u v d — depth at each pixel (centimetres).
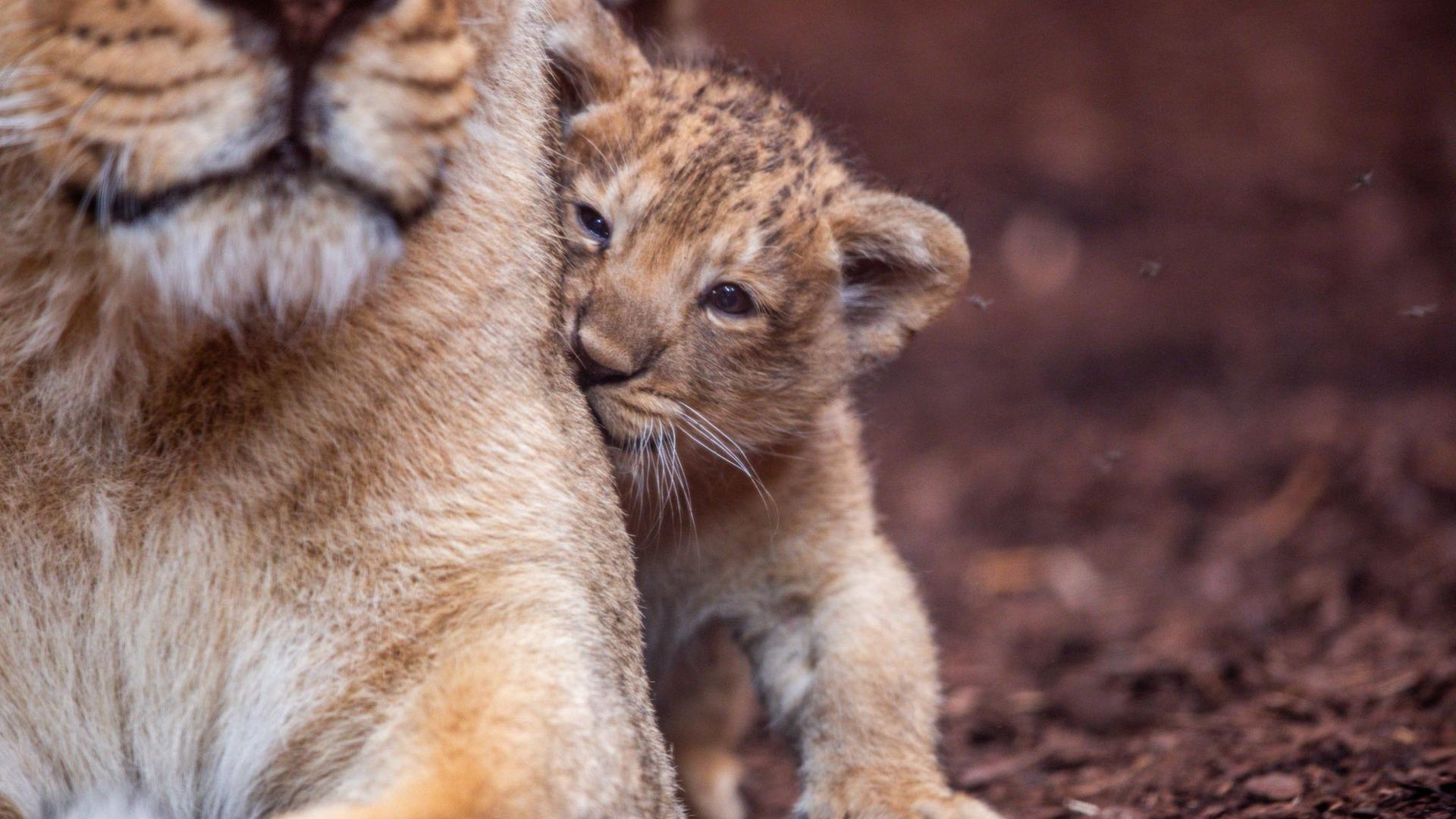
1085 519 1580
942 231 896
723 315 816
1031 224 2364
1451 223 2272
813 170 883
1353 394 1792
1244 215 2358
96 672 534
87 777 541
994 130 2556
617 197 802
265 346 518
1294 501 1500
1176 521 1528
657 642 870
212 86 446
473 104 503
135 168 453
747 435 838
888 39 2725
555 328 631
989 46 2722
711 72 923
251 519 530
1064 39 2744
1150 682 1135
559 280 648
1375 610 1216
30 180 479
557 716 523
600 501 625
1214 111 2588
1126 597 1380
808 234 845
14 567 518
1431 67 2627
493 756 507
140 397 514
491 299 574
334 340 528
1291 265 2219
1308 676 1073
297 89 453
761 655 880
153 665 536
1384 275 2170
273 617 536
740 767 1031
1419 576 1259
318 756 535
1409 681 991
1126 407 1852
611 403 769
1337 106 2564
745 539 860
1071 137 2539
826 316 862
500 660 530
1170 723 1034
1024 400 1908
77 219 472
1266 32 2734
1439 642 1092
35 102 459
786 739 883
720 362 813
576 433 623
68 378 507
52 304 496
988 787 952
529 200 606
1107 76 2667
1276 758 883
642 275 789
